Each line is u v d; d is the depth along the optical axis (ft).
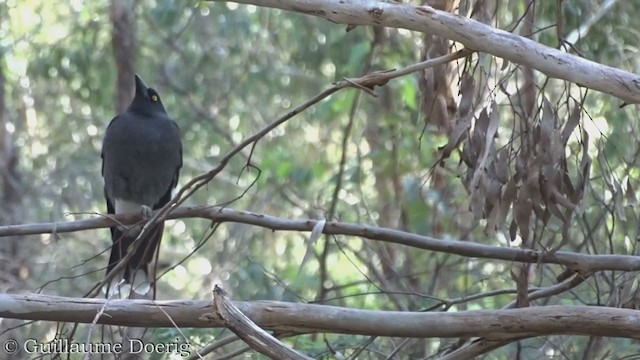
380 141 48.26
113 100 58.90
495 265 43.50
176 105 60.95
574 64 23.11
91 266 54.90
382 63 47.29
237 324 21.68
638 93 22.85
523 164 24.79
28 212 58.49
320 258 47.26
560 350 31.12
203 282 52.03
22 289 49.93
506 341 24.35
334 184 51.39
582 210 25.11
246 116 60.59
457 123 25.23
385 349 35.63
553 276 36.17
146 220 29.48
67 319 23.17
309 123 58.49
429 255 43.62
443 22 23.34
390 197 50.14
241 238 54.65
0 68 59.36
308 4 23.54
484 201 25.13
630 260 26.55
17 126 63.67
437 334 23.67
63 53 57.21
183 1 52.49
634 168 36.60
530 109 26.40
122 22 55.98
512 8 40.68
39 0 60.64
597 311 23.08
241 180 59.72
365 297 46.88
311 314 23.57
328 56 55.72
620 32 42.34
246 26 56.34
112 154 37.73
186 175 61.00
